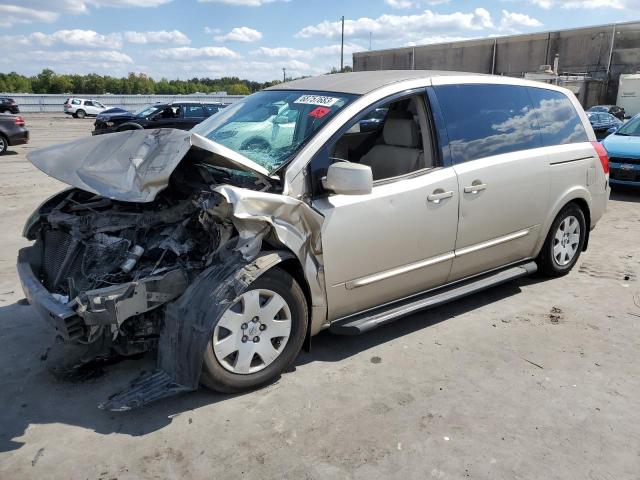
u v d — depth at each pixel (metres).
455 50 53.78
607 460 2.76
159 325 3.32
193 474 2.66
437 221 3.92
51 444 2.88
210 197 3.14
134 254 3.26
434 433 2.97
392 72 4.27
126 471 2.68
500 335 4.12
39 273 3.75
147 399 2.94
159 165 3.16
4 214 7.98
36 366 3.65
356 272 3.60
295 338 3.45
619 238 6.79
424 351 3.88
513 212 4.46
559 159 4.80
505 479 2.63
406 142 4.11
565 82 36.47
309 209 3.26
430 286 4.12
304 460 2.76
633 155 9.11
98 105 42.66
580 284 5.18
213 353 3.12
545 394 3.34
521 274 4.66
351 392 3.36
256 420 3.08
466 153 4.12
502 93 4.52
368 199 3.56
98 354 3.71
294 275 3.45
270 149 3.62
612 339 4.07
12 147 18.22
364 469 2.69
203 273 3.14
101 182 3.27
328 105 3.73
